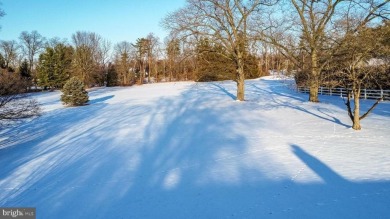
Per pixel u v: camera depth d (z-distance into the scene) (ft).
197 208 23.11
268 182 27.32
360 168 29.48
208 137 47.06
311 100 84.17
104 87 228.22
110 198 25.90
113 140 47.70
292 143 40.47
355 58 46.24
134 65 281.74
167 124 60.54
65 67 222.48
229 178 28.86
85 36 228.02
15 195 27.78
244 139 44.29
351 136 42.75
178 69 270.26
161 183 28.63
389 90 79.36
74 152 41.73
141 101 112.78
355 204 22.34
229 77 152.97
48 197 26.84
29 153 43.06
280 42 82.28
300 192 24.86
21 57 256.32
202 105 90.43
